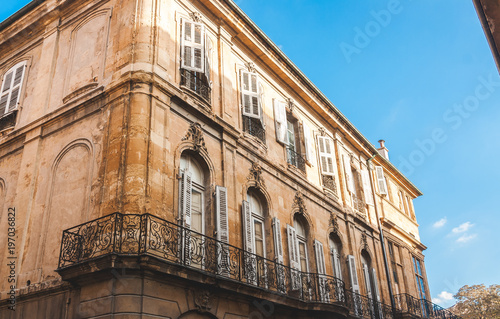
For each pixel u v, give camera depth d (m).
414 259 29.83
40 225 12.89
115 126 12.27
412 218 32.22
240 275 13.37
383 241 24.70
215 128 14.78
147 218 10.62
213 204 13.59
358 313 18.97
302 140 20.45
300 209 18.23
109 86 12.95
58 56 15.72
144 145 11.84
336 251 20.48
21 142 15.05
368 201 24.89
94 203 11.75
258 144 16.94
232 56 17.39
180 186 12.55
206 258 12.09
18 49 17.78
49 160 13.74
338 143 23.58
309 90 21.53
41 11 16.83
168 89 13.08
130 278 10.20
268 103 18.84
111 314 9.89
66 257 11.30
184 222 12.12
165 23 14.18
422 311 26.67
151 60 13.11
